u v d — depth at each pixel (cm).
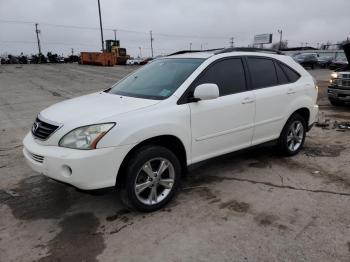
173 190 400
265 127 497
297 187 443
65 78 2252
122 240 335
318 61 3428
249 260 298
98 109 376
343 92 1005
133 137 353
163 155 380
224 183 461
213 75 436
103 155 340
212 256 305
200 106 409
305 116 576
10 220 378
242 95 457
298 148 571
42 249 324
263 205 396
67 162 336
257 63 495
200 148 420
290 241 324
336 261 294
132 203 368
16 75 2491
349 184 451
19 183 477
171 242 329
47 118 376
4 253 319
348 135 698
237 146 468
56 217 382
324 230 341
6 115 991
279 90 507
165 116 378
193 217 373
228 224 357
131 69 3300
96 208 400
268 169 508
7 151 630
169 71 452
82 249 322
